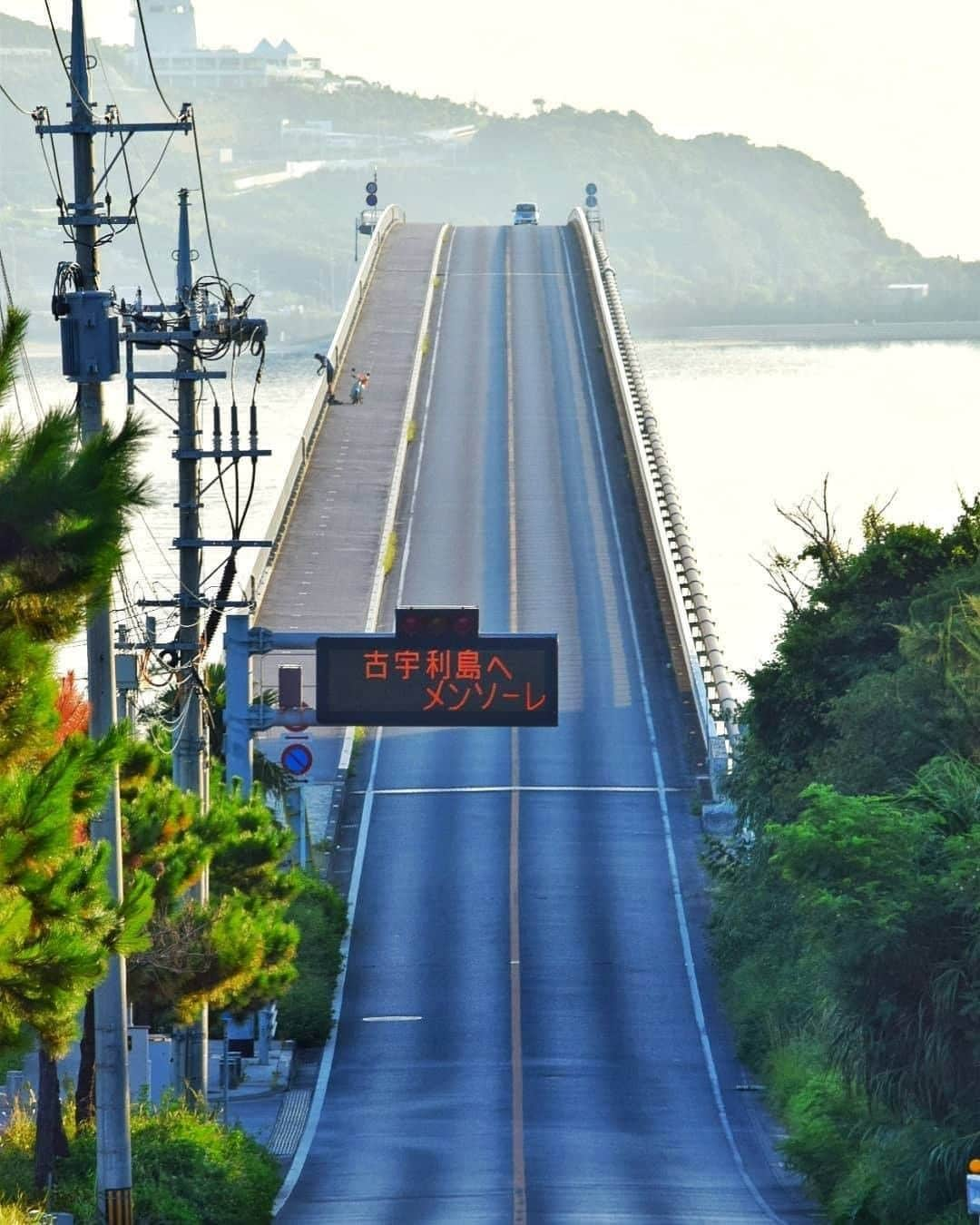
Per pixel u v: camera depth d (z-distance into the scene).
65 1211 130.25
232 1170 148.38
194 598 165.88
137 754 143.62
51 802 71.56
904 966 136.62
